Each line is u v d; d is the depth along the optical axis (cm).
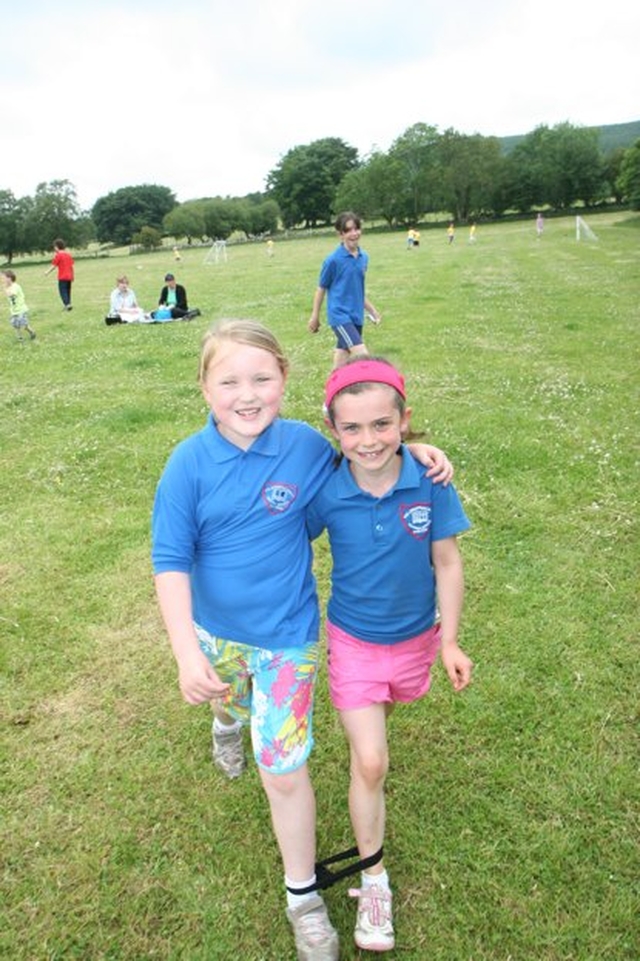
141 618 414
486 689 344
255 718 230
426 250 3975
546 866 258
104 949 239
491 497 539
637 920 240
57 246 1967
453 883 254
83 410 830
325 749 317
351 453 221
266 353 223
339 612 246
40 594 439
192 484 223
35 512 552
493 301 1580
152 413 795
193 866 265
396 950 234
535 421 704
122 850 271
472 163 9269
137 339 1369
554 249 3347
